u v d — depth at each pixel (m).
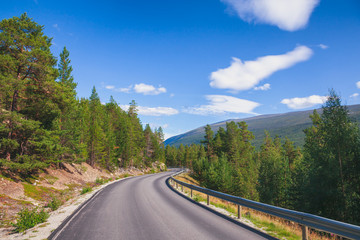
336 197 17.53
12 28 18.47
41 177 21.92
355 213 16.64
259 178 38.56
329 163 18.14
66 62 34.62
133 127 68.19
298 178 25.03
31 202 14.83
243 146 62.81
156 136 105.69
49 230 6.65
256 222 8.12
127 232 6.46
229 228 7.01
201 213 9.45
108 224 7.41
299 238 6.29
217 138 68.75
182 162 127.38
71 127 28.92
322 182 18.19
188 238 5.93
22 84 17.25
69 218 8.33
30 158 18.61
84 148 34.19
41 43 20.06
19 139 19.83
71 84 34.62
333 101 19.20
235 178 42.25
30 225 7.23
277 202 34.53
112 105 64.69
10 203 13.33
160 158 102.19
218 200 16.92
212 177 40.19
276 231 6.84
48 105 20.31
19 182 17.64
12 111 17.92
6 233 7.11
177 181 21.78
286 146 54.34
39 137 20.17
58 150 23.83
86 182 29.83
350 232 4.25
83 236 6.05
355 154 17.67
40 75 19.50
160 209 10.27
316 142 21.56
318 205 18.66
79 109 34.78
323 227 4.95
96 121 42.91
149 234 6.28
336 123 18.80
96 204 11.64
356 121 18.56
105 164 48.22
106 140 46.94
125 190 18.52
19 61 18.08
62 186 22.78
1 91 16.59
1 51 18.47
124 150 57.78
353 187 17.64
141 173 66.94
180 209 10.33
